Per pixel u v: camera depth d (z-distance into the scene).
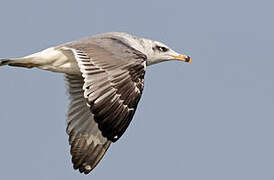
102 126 12.20
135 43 14.86
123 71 12.70
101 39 14.11
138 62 12.97
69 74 15.33
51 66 14.43
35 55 14.20
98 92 12.37
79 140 15.05
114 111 12.32
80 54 13.05
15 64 14.13
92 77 12.58
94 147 14.84
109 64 12.78
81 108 15.23
